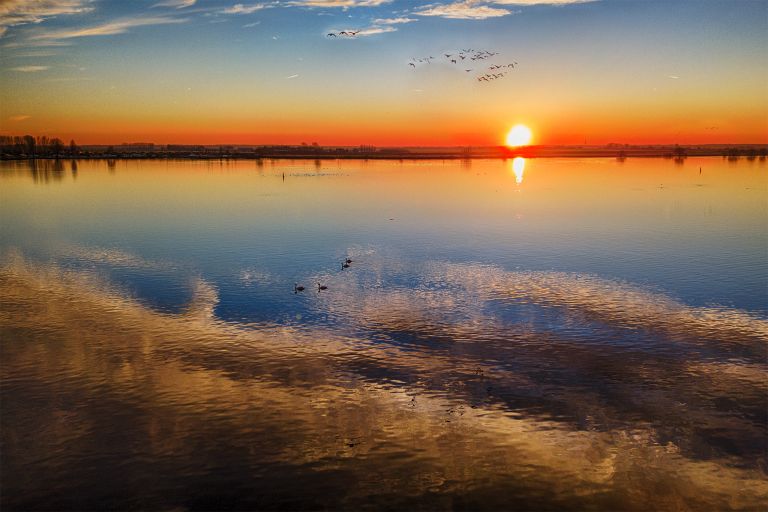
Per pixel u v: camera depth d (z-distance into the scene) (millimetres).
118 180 133000
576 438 20484
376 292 37938
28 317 33250
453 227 64188
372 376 25469
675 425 21219
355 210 79125
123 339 29750
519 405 22797
